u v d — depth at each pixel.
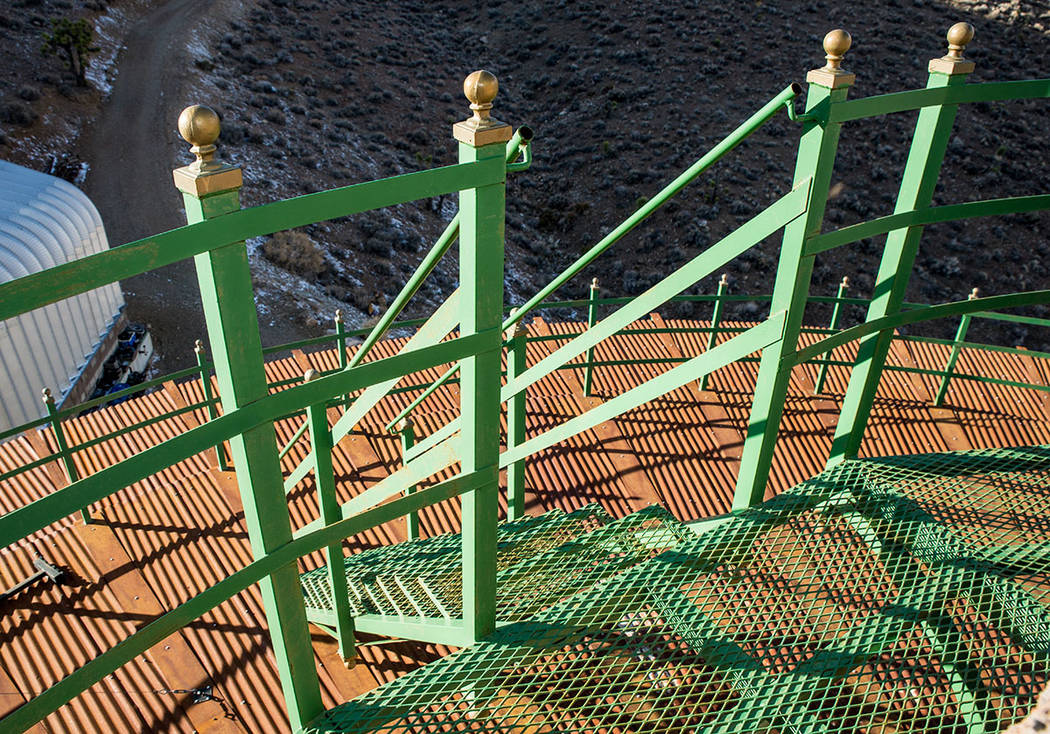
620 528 3.60
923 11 40.91
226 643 4.75
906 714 2.62
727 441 6.96
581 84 37.91
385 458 6.60
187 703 4.44
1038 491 3.26
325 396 2.09
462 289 2.26
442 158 34.16
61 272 1.57
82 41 30.67
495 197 2.12
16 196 16.67
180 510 5.64
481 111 2.01
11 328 14.14
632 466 6.68
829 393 7.32
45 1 35.38
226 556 5.40
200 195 1.69
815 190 2.53
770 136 33.09
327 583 4.86
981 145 32.38
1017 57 37.31
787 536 3.07
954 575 2.88
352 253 26.17
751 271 27.61
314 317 21.91
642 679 2.67
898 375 7.60
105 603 5.01
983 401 7.40
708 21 40.81
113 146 28.73
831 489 3.24
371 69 38.84
